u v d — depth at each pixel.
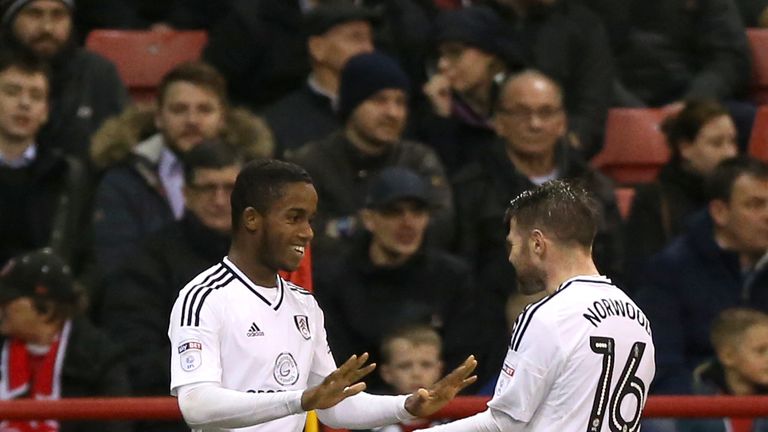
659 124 31.34
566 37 30.56
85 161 26.67
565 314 15.95
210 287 15.75
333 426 16.62
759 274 24.45
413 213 23.62
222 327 15.66
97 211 25.42
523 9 30.61
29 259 22.62
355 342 23.53
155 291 23.52
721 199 24.47
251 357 15.71
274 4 30.66
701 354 24.31
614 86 31.64
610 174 31.39
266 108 29.61
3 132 25.69
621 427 16.09
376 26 30.58
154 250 23.70
